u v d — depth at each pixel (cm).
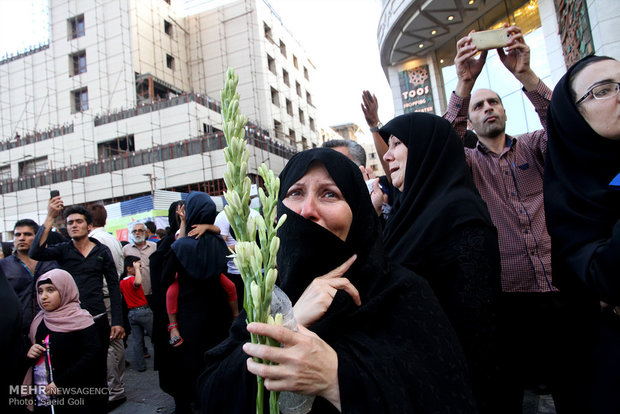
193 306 280
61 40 2267
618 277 107
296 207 113
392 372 82
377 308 98
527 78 228
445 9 927
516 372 141
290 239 111
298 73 3011
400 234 159
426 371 87
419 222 146
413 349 92
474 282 124
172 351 293
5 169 2342
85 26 2217
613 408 121
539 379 197
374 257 111
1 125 2397
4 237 2116
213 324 287
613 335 124
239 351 110
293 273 109
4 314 175
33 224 344
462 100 243
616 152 127
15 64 2370
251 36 2428
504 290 210
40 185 2091
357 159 299
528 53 227
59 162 2153
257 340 73
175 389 290
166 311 302
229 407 102
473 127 242
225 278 301
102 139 2067
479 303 122
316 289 99
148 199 1177
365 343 89
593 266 118
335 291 99
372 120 290
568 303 151
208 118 2028
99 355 251
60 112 2234
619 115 124
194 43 2534
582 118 132
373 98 289
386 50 1141
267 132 2202
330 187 110
